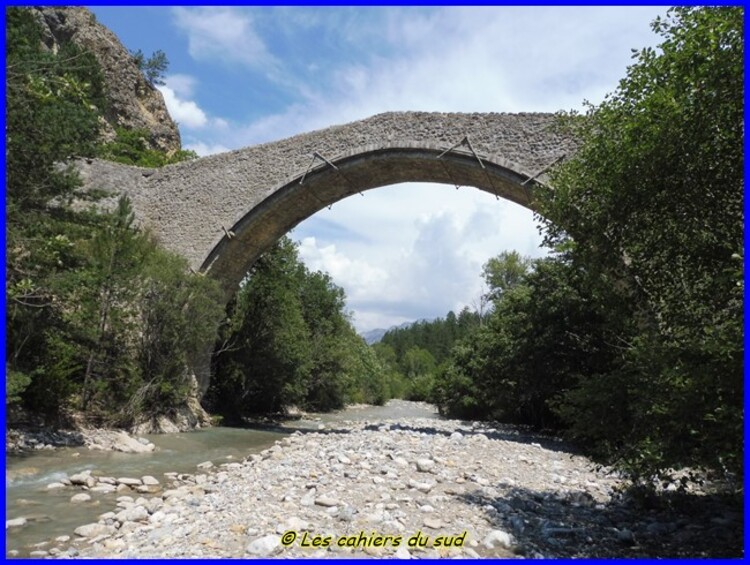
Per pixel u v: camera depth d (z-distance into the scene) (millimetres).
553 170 10727
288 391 36531
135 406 21281
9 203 15102
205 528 7613
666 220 8430
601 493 11336
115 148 42250
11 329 16719
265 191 28516
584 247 9352
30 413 17953
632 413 8250
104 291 20484
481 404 36250
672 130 7594
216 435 22516
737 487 8734
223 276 29984
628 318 9375
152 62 61125
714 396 6516
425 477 10891
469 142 25609
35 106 15891
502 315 29734
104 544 7320
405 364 98375
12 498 10422
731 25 6953
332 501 8570
